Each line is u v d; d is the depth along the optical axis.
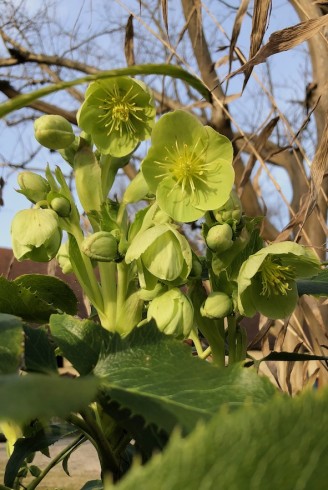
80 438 0.37
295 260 0.31
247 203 1.55
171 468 0.12
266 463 0.12
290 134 0.70
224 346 0.33
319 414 0.13
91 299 0.32
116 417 0.20
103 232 0.29
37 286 0.35
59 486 0.58
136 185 0.32
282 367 0.68
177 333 0.27
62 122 0.31
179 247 0.28
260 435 0.12
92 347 0.22
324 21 0.44
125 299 0.31
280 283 0.31
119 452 0.27
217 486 0.12
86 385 0.10
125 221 0.33
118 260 0.30
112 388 0.20
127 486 0.12
